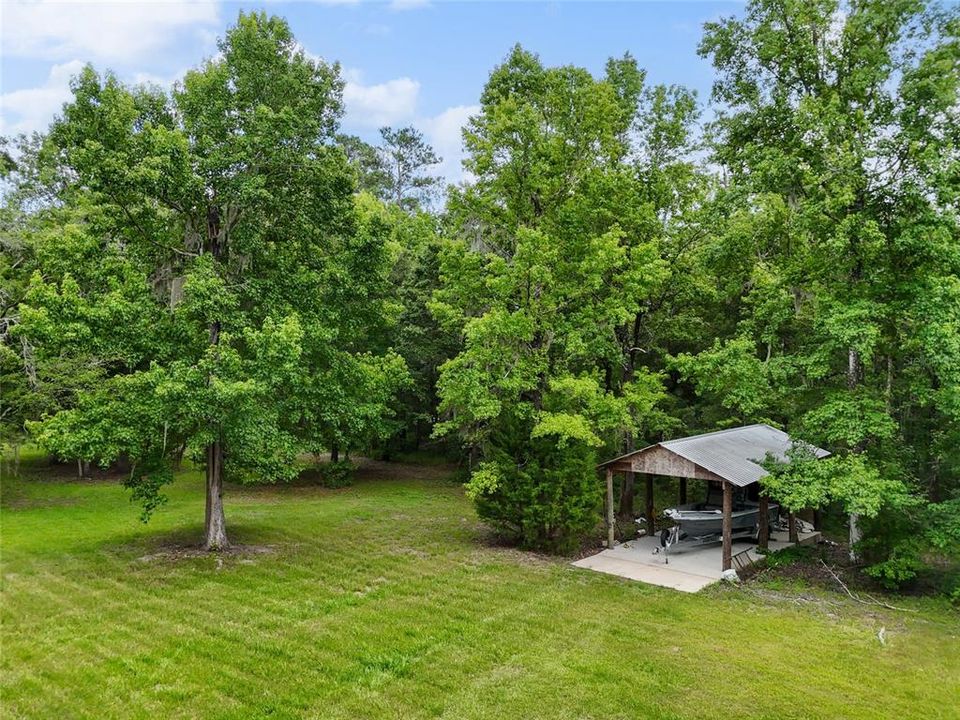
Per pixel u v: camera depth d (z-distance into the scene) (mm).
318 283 15359
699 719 7812
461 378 15492
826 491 12680
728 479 13992
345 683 8570
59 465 27375
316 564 14039
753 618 11453
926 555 14938
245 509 20344
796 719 7859
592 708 8031
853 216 12477
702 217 18188
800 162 13695
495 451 16266
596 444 15508
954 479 15008
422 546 15961
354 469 28531
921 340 12109
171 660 9086
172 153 13164
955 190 11891
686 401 26594
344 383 16875
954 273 12367
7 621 10414
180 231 15305
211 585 12375
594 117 17203
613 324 17047
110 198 13711
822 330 13836
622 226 18859
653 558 15375
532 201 17875
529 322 15945
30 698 7922
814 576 14172
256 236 14602
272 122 13859
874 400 13344
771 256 17609
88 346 13102
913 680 9039
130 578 12711
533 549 15891
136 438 13141
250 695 8172
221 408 12953
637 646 9992
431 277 26594
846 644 10320
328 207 15148
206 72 14531
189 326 14047
